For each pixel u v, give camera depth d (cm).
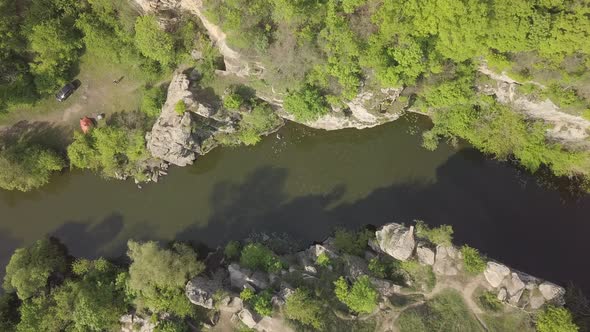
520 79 4338
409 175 5228
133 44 5081
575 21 3722
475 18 3847
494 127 4894
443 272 4516
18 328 4531
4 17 4709
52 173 5372
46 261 4919
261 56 4597
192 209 5322
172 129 5006
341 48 4375
